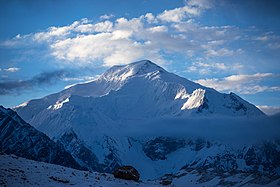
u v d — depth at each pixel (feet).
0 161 219.61
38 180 198.39
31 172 208.85
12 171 202.59
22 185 187.01
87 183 207.21
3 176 191.93
